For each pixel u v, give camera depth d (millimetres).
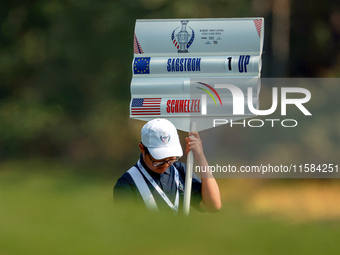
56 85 110062
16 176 88125
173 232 15578
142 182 20594
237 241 14875
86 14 106438
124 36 105750
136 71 24172
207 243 14688
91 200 20703
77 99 110250
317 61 112750
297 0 111812
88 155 108938
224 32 24000
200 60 23906
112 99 109312
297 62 112812
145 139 20578
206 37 24047
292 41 112625
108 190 66938
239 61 23734
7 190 25453
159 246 14391
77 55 107625
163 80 24062
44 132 109750
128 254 13883
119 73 107438
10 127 109812
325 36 111812
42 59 110062
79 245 14461
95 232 15547
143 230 15719
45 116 109125
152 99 24031
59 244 14539
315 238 15195
